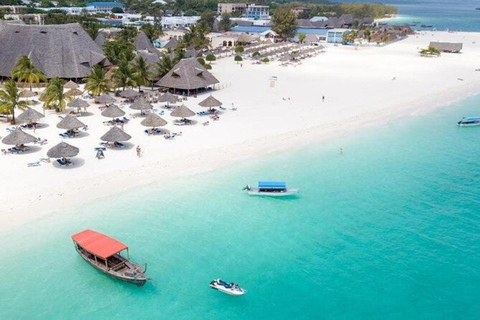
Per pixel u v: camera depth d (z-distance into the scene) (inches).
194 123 2199.8
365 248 1221.1
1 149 1731.1
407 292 1049.5
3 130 1956.2
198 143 1921.8
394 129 2299.5
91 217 1306.6
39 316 941.2
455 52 5270.7
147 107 2237.9
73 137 1907.0
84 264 1110.4
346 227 1328.7
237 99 2746.1
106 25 6235.2
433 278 1098.7
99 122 2144.4
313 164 1791.3
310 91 3031.5
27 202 1348.4
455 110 2709.2
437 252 1206.3
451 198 1530.5
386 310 990.4
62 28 3036.4
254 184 1578.5
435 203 1492.4
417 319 965.2
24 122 2084.2
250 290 1047.6
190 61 2881.4
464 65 4320.9
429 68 4109.3
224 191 1518.2
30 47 2901.1
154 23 6707.7
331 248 1218.6
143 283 1034.1
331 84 3292.3
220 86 3125.0
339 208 1443.2
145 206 1390.3
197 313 974.4
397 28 7509.8
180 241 1225.4
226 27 6786.4
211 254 1175.6
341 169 1755.7
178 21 7229.3
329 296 1032.8
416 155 1943.9
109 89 2581.2
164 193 1476.4
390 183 1643.7
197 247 1203.2
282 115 2418.8
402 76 3686.0
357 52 5319.9
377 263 1155.9
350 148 1993.1
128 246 1187.3
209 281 1072.8
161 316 962.7
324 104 2691.9
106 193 1444.4
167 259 1146.7
